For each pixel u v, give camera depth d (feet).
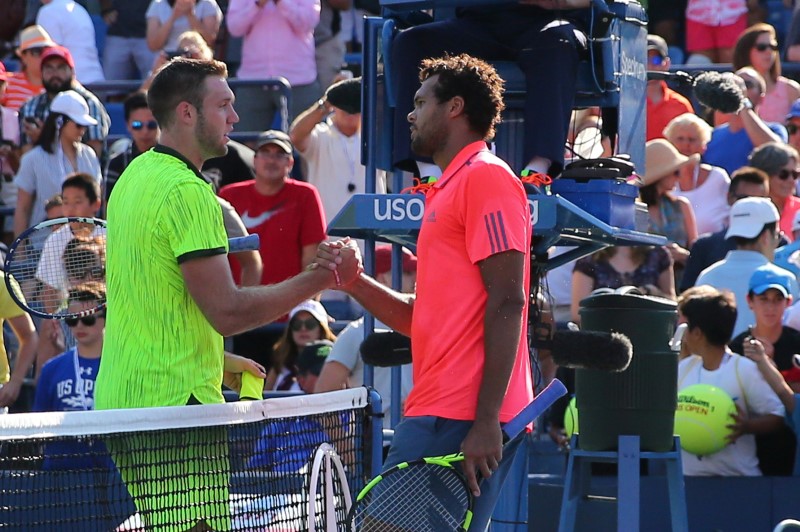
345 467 34.76
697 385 48.57
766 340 52.29
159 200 30.78
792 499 47.01
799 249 59.57
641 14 43.42
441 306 30.94
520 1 40.09
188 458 30.71
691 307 49.34
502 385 29.73
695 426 47.75
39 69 79.15
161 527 30.30
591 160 40.47
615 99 41.83
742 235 56.65
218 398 31.96
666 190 64.03
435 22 41.63
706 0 85.71
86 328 54.19
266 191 61.62
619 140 42.11
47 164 68.49
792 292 54.85
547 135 39.06
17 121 75.51
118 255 31.53
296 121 69.41
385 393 52.90
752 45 75.41
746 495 47.39
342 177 69.15
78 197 63.05
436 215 31.12
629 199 41.68
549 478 51.03
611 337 37.45
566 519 42.78
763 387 48.60
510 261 30.07
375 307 34.12
